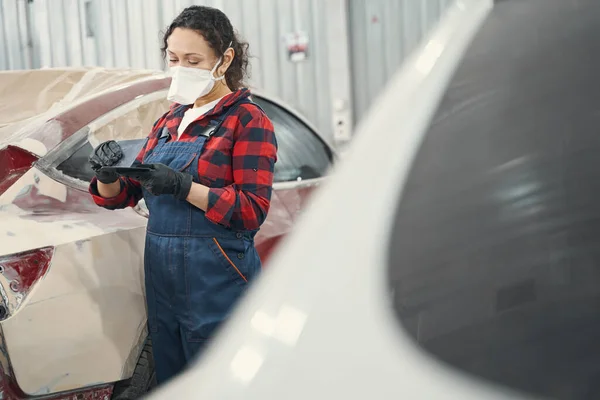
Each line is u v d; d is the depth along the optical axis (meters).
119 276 1.81
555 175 0.59
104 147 1.83
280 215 2.57
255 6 6.21
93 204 1.95
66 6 6.89
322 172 3.04
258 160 1.75
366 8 5.98
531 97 0.65
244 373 0.55
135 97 2.21
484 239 0.56
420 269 0.56
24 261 1.65
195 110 1.81
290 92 6.21
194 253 1.74
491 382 0.49
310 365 0.53
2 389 1.62
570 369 0.49
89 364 1.73
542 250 0.55
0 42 7.16
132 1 6.66
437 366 0.50
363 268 0.58
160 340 1.82
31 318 1.64
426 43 0.78
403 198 0.61
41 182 1.87
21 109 2.30
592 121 0.61
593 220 0.55
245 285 1.78
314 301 0.57
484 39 0.74
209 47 1.77
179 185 1.66
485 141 0.63
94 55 6.88
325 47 6.08
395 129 0.68
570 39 0.69
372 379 0.51
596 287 0.52
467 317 0.53
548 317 0.52
